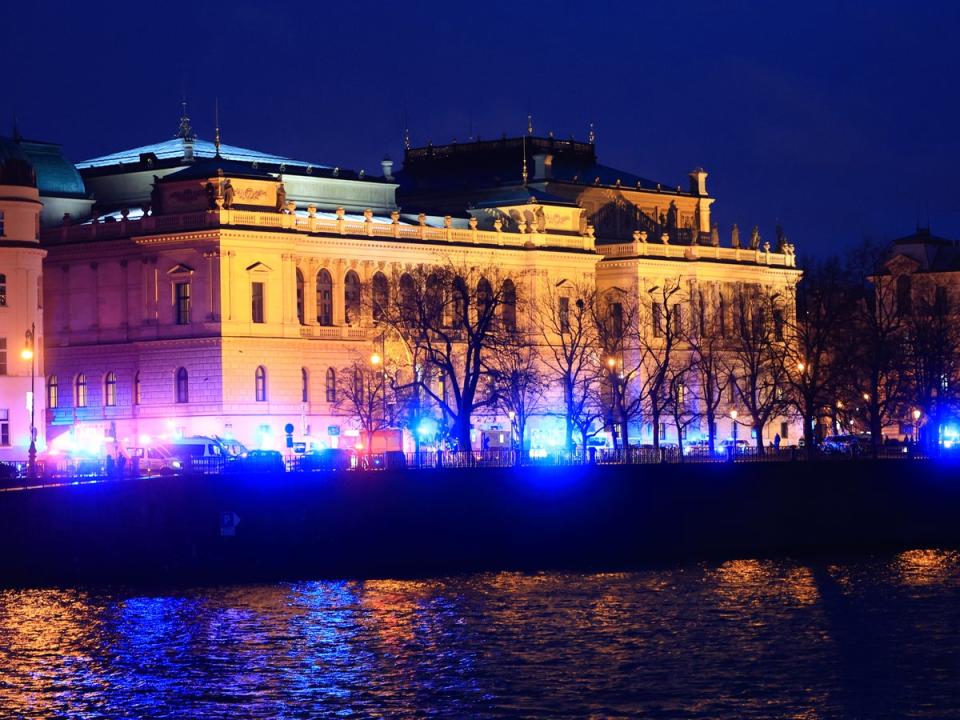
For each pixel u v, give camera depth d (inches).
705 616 7066.9
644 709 5797.2
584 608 7214.6
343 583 7770.7
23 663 6264.8
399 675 6146.7
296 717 5718.5
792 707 5831.7
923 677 6146.7
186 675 6131.9
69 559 7672.2
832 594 7573.8
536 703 5851.4
